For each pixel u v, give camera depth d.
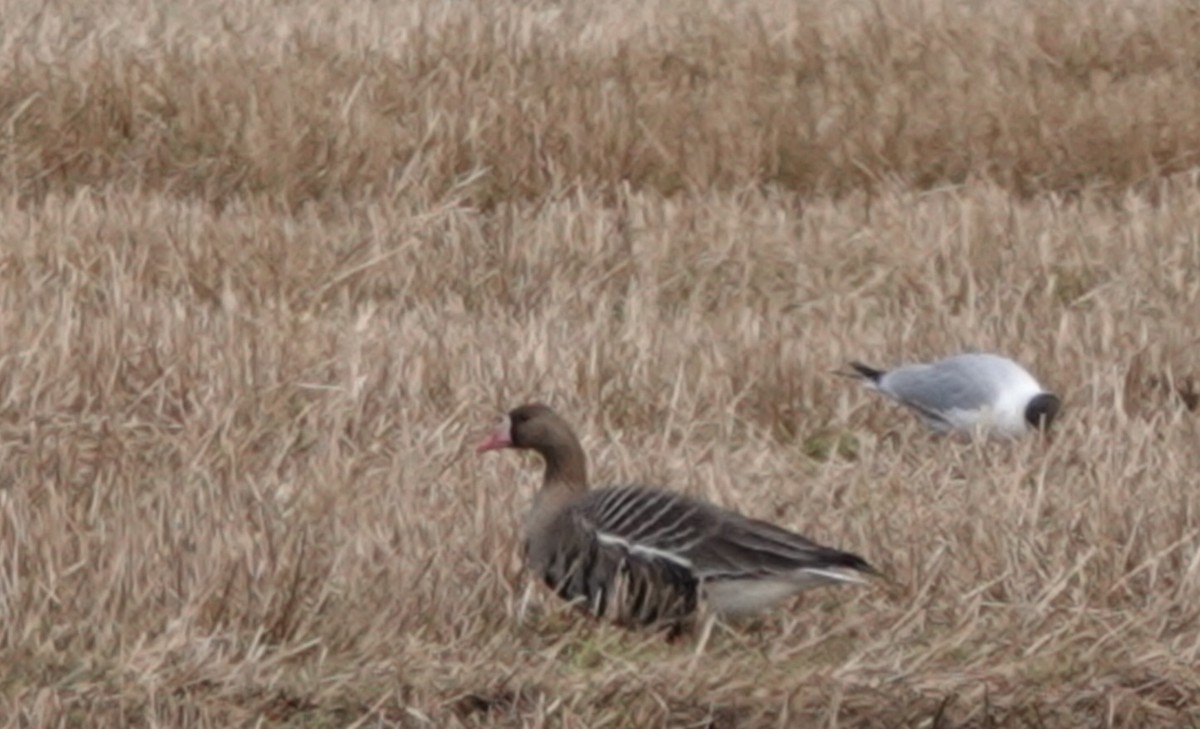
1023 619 11.36
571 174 19.91
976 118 20.81
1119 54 22.30
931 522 12.39
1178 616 11.42
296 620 11.12
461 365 14.88
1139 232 18.09
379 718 10.38
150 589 11.27
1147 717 10.66
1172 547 11.91
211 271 17.09
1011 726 10.57
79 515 12.21
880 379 14.53
